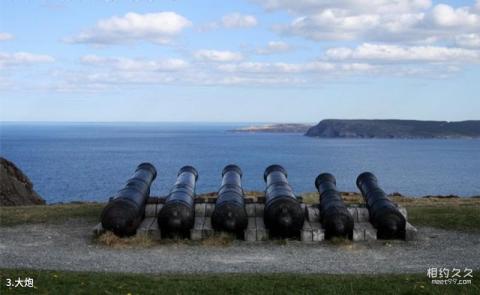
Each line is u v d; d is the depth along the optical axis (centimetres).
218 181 11125
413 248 1869
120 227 1945
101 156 18825
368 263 1655
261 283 1332
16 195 3309
